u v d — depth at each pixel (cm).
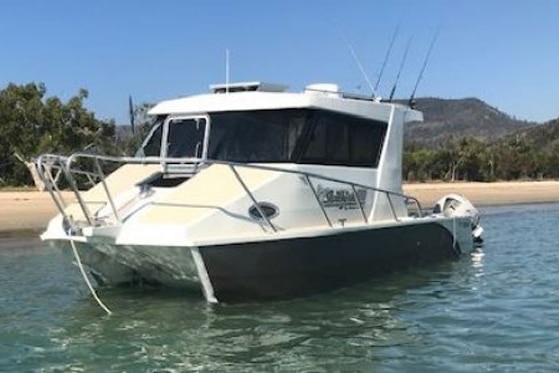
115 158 987
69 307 1060
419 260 1305
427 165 8331
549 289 1216
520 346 856
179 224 936
